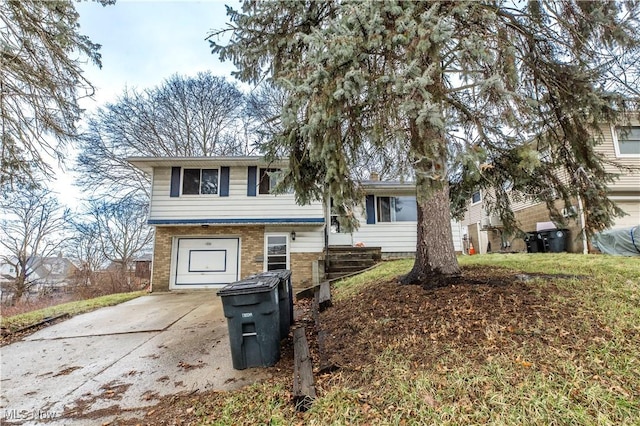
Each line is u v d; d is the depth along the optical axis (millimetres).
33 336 5402
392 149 3939
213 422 2533
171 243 10156
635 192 9734
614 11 3344
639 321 3064
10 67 5188
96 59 6070
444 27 2625
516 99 3172
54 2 5094
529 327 3082
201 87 17031
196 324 5801
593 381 2355
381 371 2799
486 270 5457
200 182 10445
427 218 4910
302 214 10367
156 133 16234
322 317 4707
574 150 4371
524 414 2113
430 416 2197
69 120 6156
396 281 5320
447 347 2979
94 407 3004
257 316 3609
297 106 3176
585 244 9352
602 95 3770
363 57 2893
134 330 5566
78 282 14914
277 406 2598
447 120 2846
